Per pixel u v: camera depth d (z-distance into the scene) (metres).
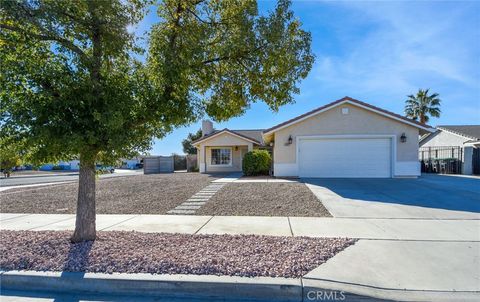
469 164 18.59
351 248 4.51
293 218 6.71
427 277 3.50
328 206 8.02
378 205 8.12
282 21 4.86
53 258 4.10
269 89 5.36
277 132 15.97
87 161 4.44
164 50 4.46
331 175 15.61
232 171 25.39
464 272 3.64
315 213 7.20
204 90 5.59
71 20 4.04
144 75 4.74
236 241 4.82
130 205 8.80
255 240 4.88
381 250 4.42
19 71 3.83
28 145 4.01
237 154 25.59
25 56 4.13
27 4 3.65
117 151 4.32
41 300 3.32
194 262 3.84
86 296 3.40
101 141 4.21
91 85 4.03
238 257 4.04
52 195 11.44
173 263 3.81
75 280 3.56
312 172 15.75
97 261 3.94
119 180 17.64
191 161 29.08
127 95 4.37
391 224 6.05
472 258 4.10
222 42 4.96
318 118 15.66
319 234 5.34
